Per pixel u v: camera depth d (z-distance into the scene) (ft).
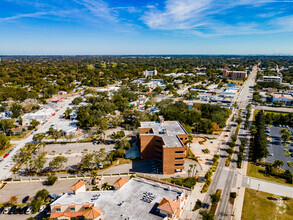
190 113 609.01
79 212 245.24
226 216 266.57
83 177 357.20
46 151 449.89
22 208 278.46
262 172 369.09
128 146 436.35
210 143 493.77
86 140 505.25
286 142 490.08
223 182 339.98
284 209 279.28
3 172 373.61
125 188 279.90
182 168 370.94
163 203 231.71
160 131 438.40
